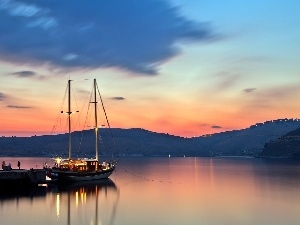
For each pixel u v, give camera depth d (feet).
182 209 155.33
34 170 219.00
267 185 261.03
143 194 205.57
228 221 132.57
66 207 156.66
